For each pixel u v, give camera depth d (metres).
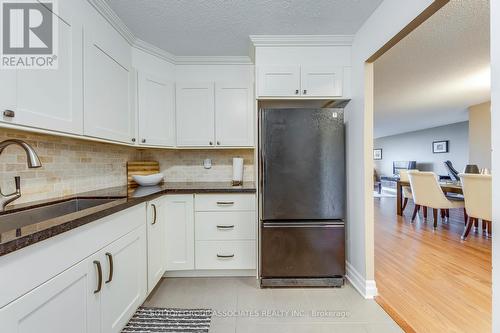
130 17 1.81
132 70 2.12
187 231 2.15
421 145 8.14
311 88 2.16
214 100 2.46
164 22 1.88
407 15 1.42
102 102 1.67
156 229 1.91
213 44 2.24
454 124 6.93
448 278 2.16
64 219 0.95
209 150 2.77
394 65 2.83
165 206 2.12
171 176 2.74
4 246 0.68
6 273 0.71
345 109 2.29
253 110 2.47
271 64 2.16
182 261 2.15
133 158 2.58
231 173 2.76
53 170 1.57
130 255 1.47
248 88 2.48
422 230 3.63
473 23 1.96
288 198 2.05
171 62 2.45
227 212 2.15
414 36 2.17
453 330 1.51
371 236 1.90
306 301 1.86
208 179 2.76
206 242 2.15
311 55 2.17
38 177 1.46
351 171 2.13
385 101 4.51
